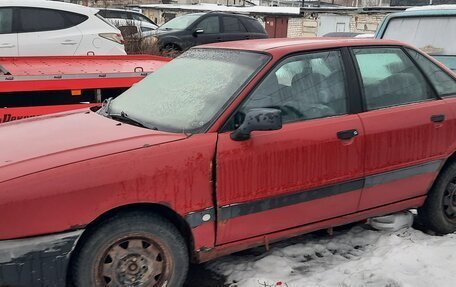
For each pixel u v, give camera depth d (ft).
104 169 9.16
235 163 10.28
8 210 8.52
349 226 14.19
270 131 10.83
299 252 12.66
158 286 9.95
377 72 12.85
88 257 9.16
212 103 10.91
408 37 25.91
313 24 92.32
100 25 28.84
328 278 11.12
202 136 10.20
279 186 10.89
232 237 10.65
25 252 8.62
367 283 10.65
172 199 9.73
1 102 16.08
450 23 24.81
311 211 11.58
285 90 11.35
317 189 11.43
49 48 27.07
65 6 27.99
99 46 28.43
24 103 16.44
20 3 26.66
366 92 12.41
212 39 46.16
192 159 9.87
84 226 8.96
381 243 12.94
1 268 8.54
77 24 28.04
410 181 13.01
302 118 11.41
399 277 10.73
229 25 47.73
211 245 10.44
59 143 10.07
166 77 12.96
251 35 48.88
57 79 16.89
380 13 84.89
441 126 13.21
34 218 8.66
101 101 17.88
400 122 12.51
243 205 10.52
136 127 10.94
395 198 13.00
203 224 10.18
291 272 11.63
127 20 48.14
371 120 12.13
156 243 9.78
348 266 11.64
